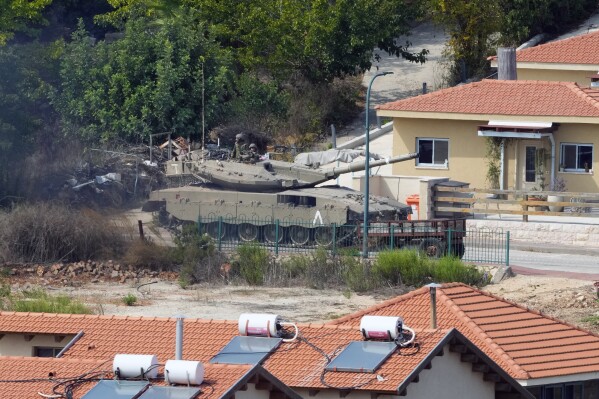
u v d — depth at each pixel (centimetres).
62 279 14138
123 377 6362
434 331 7538
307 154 17088
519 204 16588
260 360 7319
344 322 9238
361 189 17250
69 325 8606
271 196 15412
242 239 15462
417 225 14750
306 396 7138
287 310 12669
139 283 14125
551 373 8625
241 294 13550
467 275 13588
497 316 9356
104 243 14862
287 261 14475
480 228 16088
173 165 17025
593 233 15662
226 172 15875
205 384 6228
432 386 7288
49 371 6781
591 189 17662
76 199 17362
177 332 6962
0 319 8750
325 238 14975
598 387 8969
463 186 16888
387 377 7069
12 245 14650
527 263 14600
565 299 12900
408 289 13525
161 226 16112
